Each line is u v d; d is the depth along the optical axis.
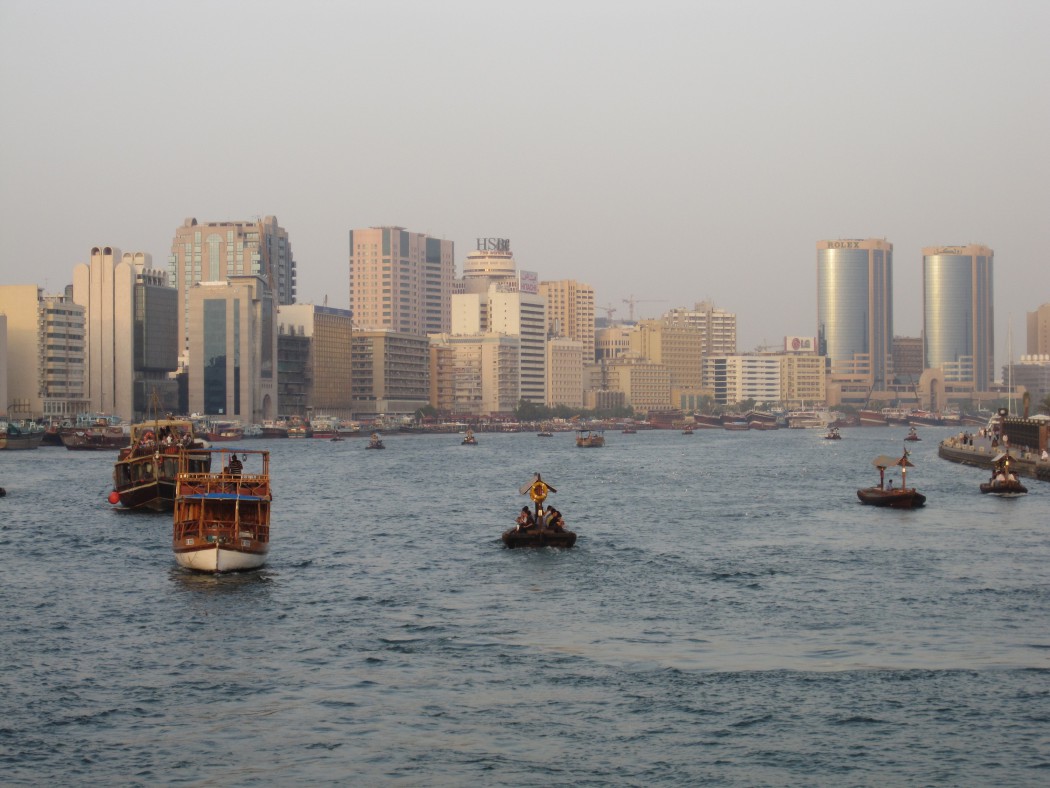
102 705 79.00
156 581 119.44
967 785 66.69
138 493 182.12
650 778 67.75
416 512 188.00
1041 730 74.12
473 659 89.50
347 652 91.44
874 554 136.88
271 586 117.06
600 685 83.00
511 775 68.19
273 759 70.25
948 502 195.50
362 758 70.44
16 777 67.94
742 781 67.31
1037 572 124.00
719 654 90.81
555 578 121.56
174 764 69.62
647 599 110.88
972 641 94.31
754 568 127.44
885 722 75.62
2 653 91.12
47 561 132.75
